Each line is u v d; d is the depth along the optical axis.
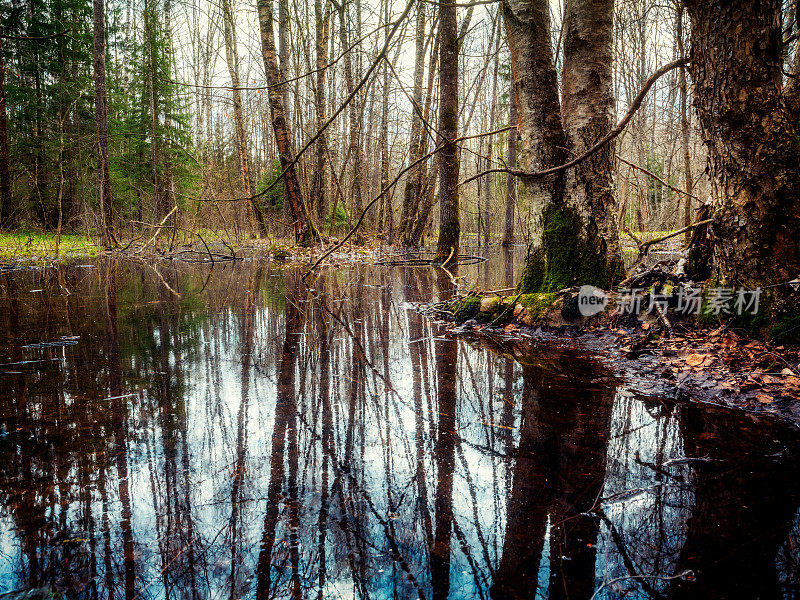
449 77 11.21
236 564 1.50
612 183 4.91
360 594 1.38
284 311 6.06
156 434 2.45
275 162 23.98
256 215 22.50
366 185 21.84
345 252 15.23
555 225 4.99
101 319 5.44
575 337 4.52
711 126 3.64
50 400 2.91
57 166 19.20
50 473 2.04
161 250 15.47
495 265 12.27
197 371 3.55
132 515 1.75
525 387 3.21
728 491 1.93
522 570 1.49
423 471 2.10
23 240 15.91
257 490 1.93
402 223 17.27
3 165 17.16
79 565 1.49
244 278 9.81
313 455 2.24
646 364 3.57
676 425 2.57
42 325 5.08
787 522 1.71
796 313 3.25
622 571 1.48
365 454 2.25
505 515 1.78
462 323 5.35
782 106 3.42
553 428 2.56
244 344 4.38
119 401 2.90
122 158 21.09
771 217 3.42
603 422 2.64
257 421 2.64
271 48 13.48
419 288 8.30
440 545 1.60
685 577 1.45
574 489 1.96
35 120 20.11
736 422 2.62
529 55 4.84
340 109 3.50
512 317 5.06
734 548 1.58
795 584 1.41
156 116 21.16
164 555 1.54
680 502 1.85
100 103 14.79
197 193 21.25
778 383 2.93
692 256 4.23
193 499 1.86
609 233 4.89
